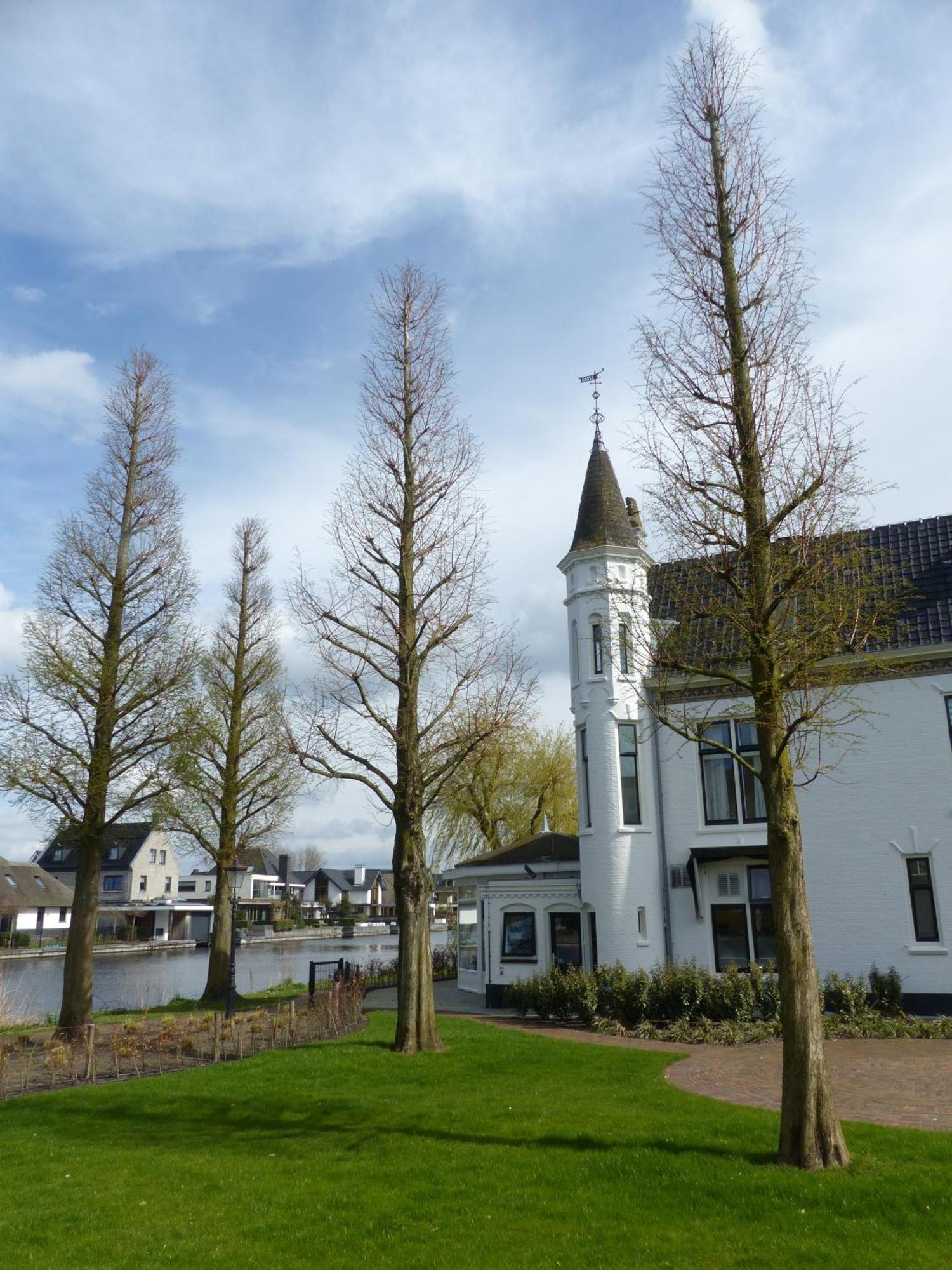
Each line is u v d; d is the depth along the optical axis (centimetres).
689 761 2200
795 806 905
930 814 1958
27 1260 680
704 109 1066
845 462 962
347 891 13338
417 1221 737
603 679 2248
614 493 2427
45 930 7056
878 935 1962
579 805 2297
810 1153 816
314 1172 869
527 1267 645
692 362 1004
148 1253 689
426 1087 1210
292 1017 1678
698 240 1031
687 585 1016
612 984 1942
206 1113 1119
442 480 1594
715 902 2133
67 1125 1083
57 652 1905
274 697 2658
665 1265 639
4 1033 1927
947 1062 1380
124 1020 2050
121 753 1958
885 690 2036
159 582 2058
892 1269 617
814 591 966
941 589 2066
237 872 1978
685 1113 1044
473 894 2689
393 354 1638
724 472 970
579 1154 889
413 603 1570
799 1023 851
